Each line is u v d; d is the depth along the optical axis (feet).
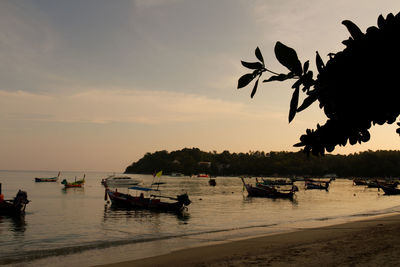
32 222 101.55
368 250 49.42
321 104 5.46
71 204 159.12
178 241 69.10
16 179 570.46
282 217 114.21
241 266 44.34
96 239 74.54
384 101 5.07
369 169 596.29
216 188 330.95
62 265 50.65
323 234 68.13
